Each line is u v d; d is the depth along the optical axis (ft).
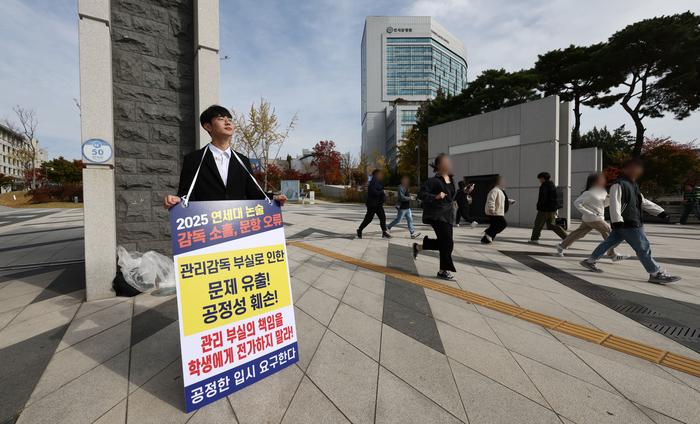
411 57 272.72
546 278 12.88
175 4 12.49
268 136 56.49
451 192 12.57
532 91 68.18
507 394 5.39
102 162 10.14
